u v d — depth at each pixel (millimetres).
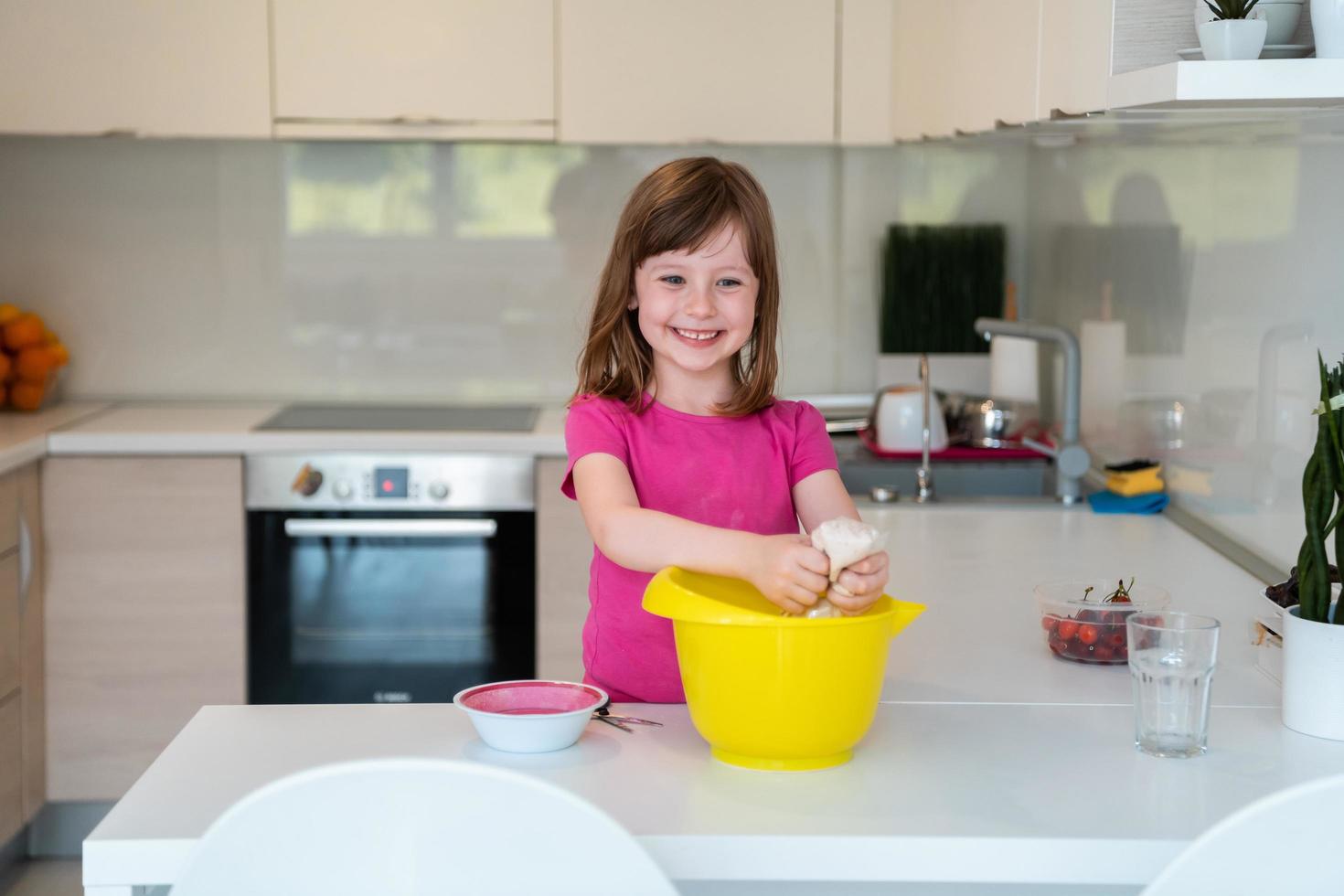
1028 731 1334
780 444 1687
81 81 3201
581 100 3287
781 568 1240
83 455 3064
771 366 1668
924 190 3727
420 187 3688
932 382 3662
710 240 1538
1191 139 2375
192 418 3363
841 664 1179
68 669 3119
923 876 1072
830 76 3297
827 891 1181
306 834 925
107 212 3635
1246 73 1249
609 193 3705
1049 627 1643
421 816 928
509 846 931
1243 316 2223
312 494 3100
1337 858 930
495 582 3145
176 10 3203
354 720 1342
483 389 3748
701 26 3277
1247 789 1180
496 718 1232
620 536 1406
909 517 2602
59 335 3658
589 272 3727
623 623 1632
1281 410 2057
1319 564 1332
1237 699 1458
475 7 3250
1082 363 3256
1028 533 2443
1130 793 1168
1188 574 2102
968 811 1124
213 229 3664
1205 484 2439
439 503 3121
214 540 3102
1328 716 1315
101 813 3197
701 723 1229
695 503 1631
